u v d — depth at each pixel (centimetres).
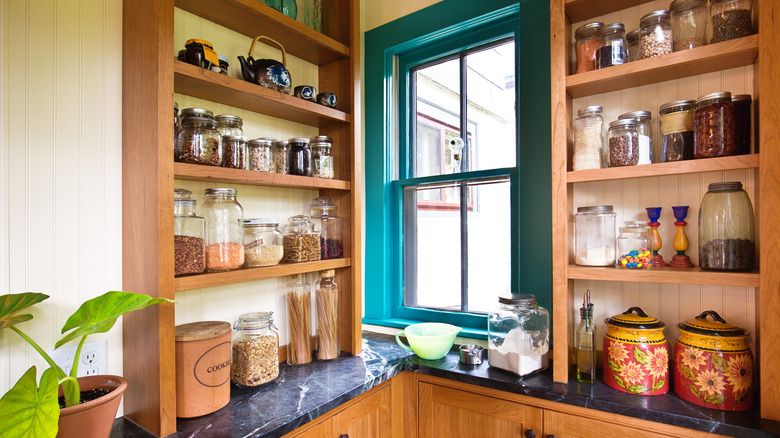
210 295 150
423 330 183
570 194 149
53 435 77
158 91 111
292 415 119
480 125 199
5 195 105
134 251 121
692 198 140
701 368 120
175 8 138
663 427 117
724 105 120
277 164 158
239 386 139
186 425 115
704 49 121
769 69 110
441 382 160
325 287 170
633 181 151
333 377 150
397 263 223
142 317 117
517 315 150
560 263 140
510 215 183
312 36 162
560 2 141
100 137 122
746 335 119
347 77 181
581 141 144
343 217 180
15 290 106
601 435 127
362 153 227
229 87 131
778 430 105
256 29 155
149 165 114
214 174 124
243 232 142
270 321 149
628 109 151
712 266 123
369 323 221
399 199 223
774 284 110
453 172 207
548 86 167
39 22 111
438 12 201
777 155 109
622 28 140
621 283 153
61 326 114
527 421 140
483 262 196
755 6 120
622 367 131
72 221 117
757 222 126
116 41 126
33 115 110
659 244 141
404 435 170
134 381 120
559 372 141
